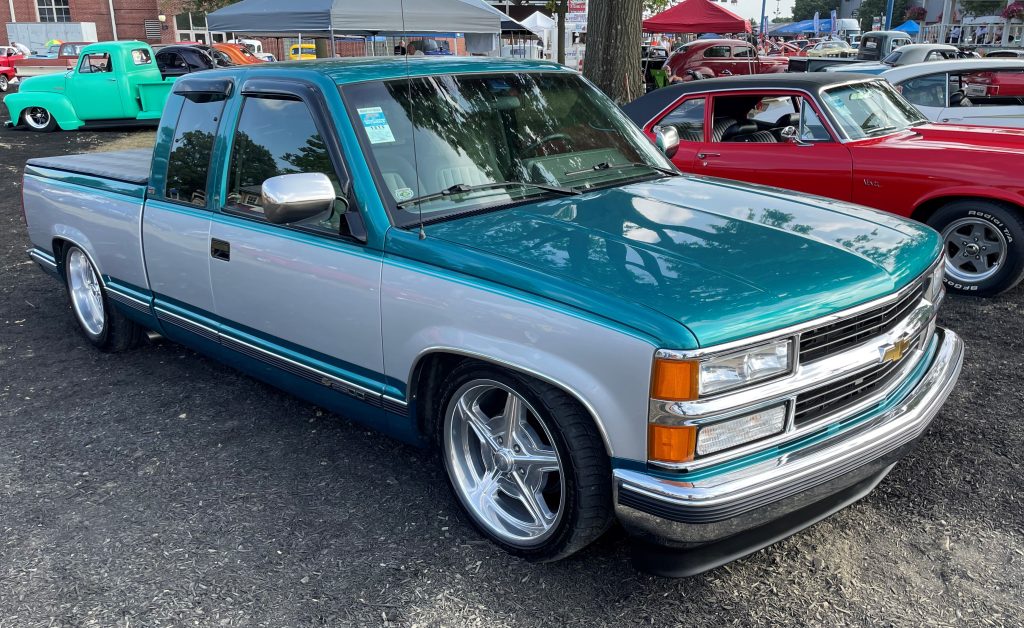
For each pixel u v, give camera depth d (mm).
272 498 3584
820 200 3564
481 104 3701
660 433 2461
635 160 4012
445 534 3289
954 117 9062
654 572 2703
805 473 2574
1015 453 3760
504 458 3094
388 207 3221
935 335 3434
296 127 3547
